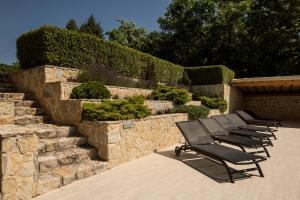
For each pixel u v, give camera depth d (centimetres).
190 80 1444
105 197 370
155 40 2341
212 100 1252
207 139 628
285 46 1795
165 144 732
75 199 361
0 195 326
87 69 820
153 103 891
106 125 512
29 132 358
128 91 895
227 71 1446
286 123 1393
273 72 1900
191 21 2081
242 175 474
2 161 324
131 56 1064
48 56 732
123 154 553
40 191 375
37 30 755
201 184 428
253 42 1812
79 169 449
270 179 450
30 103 711
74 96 660
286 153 657
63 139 518
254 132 781
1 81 866
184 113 873
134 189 403
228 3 1956
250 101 1809
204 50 2083
